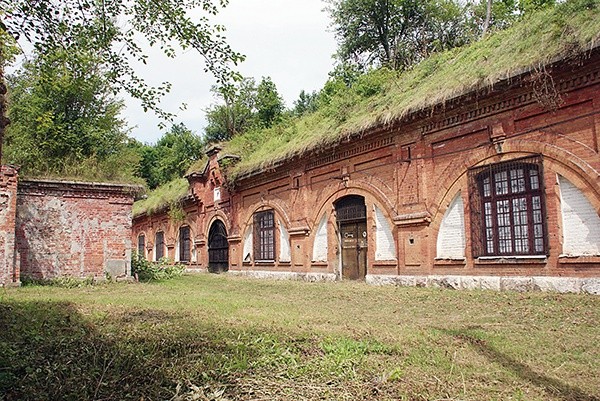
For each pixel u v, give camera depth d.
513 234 11.60
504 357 5.51
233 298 12.12
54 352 5.41
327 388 4.20
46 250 17.09
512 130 11.67
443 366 5.02
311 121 21.36
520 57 11.55
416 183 14.13
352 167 16.81
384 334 6.60
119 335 6.30
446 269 13.12
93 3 6.88
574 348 5.94
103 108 26.55
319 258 18.47
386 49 34.22
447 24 32.81
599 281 9.80
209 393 4.04
